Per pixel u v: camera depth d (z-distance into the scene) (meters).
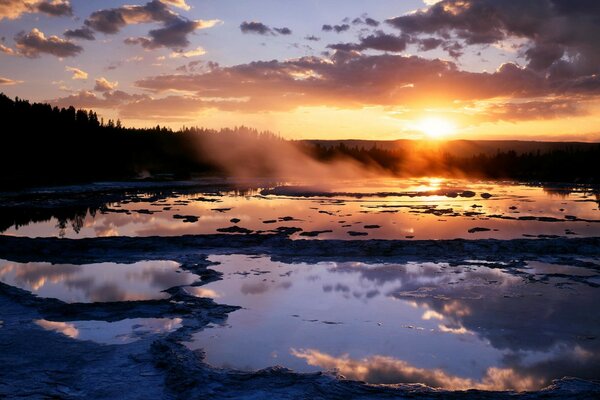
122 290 15.16
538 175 100.25
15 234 26.78
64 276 16.89
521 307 13.66
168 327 11.83
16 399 8.00
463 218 33.84
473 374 9.53
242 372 9.04
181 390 8.32
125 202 44.59
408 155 129.62
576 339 11.34
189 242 21.69
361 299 14.32
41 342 10.66
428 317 12.82
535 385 9.09
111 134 95.38
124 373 9.07
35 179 62.66
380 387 8.48
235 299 14.25
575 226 30.47
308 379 8.71
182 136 119.69
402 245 20.69
